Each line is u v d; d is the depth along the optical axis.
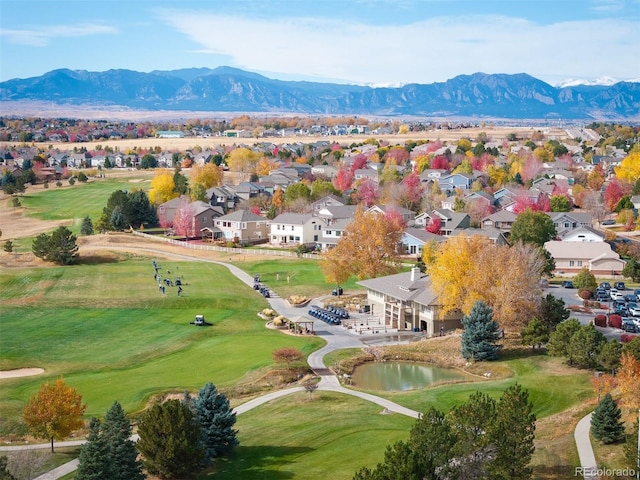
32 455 58.59
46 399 60.34
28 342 96.62
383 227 121.56
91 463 49.50
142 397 74.62
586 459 51.38
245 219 179.50
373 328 104.19
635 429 49.59
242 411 70.88
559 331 80.56
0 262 149.38
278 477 53.28
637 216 184.50
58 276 135.75
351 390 76.88
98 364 88.19
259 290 126.00
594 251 139.50
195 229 183.62
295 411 69.75
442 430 44.53
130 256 157.50
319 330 103.38
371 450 57.50
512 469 45.31
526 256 100.06
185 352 93.19
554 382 74.69
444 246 99.06
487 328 85.75
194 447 54.34
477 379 80.50
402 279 109.62
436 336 97.75
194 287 127.44
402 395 74.50
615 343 74.06
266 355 89.62
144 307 115.00
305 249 161.75
